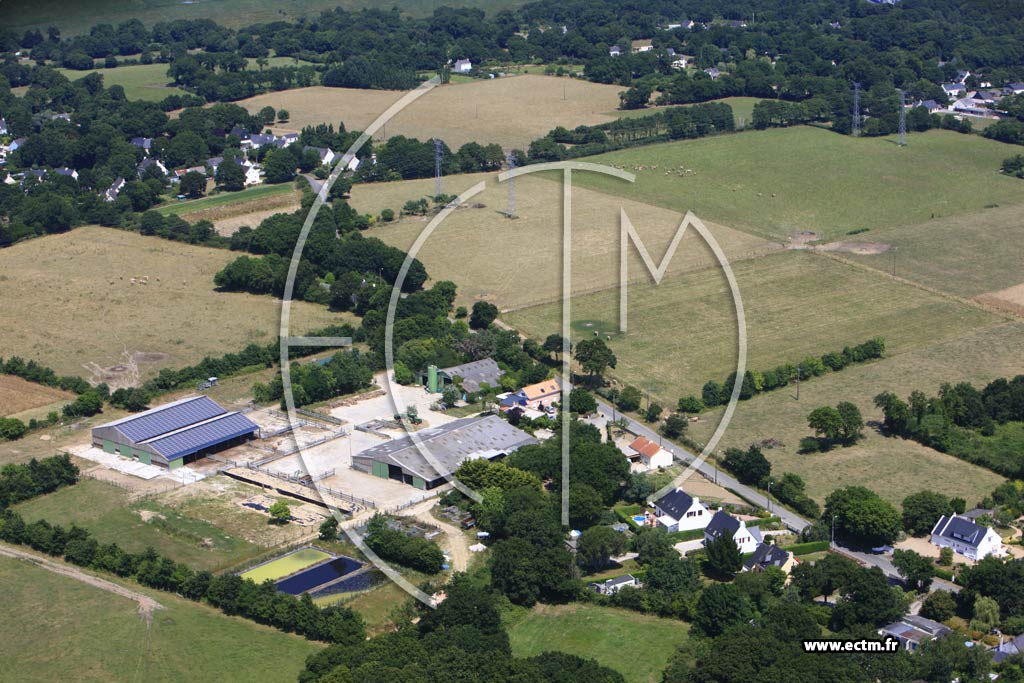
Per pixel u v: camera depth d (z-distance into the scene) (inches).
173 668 7662.4
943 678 7239.2
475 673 7052.2
